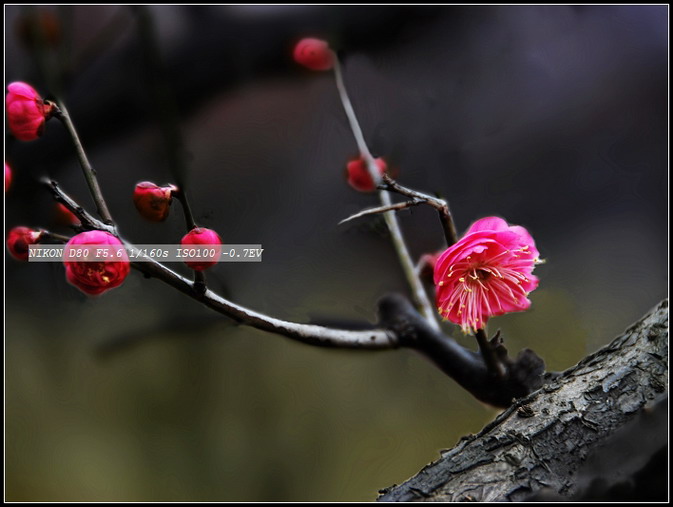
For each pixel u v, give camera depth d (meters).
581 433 0.97
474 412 1.22
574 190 1.49
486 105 1.36
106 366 1.26
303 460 1.25
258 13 1.16
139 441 1.26
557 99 1.45
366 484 1.21
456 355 1.02
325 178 1.32
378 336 1.01
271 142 1.33
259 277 1.23
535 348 1.11
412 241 1.08
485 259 0.99
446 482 0.97
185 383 1.28
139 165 1.13
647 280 1.37
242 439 1.26
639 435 0.97
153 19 1.10
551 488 0.96
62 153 1.12
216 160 1.32
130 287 1.15
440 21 1.25
